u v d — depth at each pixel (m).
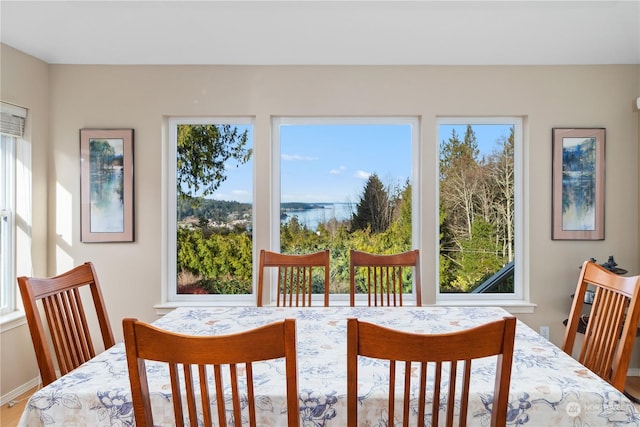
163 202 2.98
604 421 1.13
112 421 1.14
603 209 2.92
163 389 1.17
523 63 2.91
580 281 1.71
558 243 2.95
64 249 2.93
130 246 2.95
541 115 2.93
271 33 2.63
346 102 2.93
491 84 2.93
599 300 1.59
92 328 2.93
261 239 2.95
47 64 2.91
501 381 0.97
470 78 2.93
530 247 2.95
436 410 1.01
